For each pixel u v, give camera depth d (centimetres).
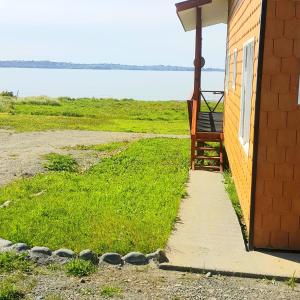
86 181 1133
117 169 1298
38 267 620
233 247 698
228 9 1494
